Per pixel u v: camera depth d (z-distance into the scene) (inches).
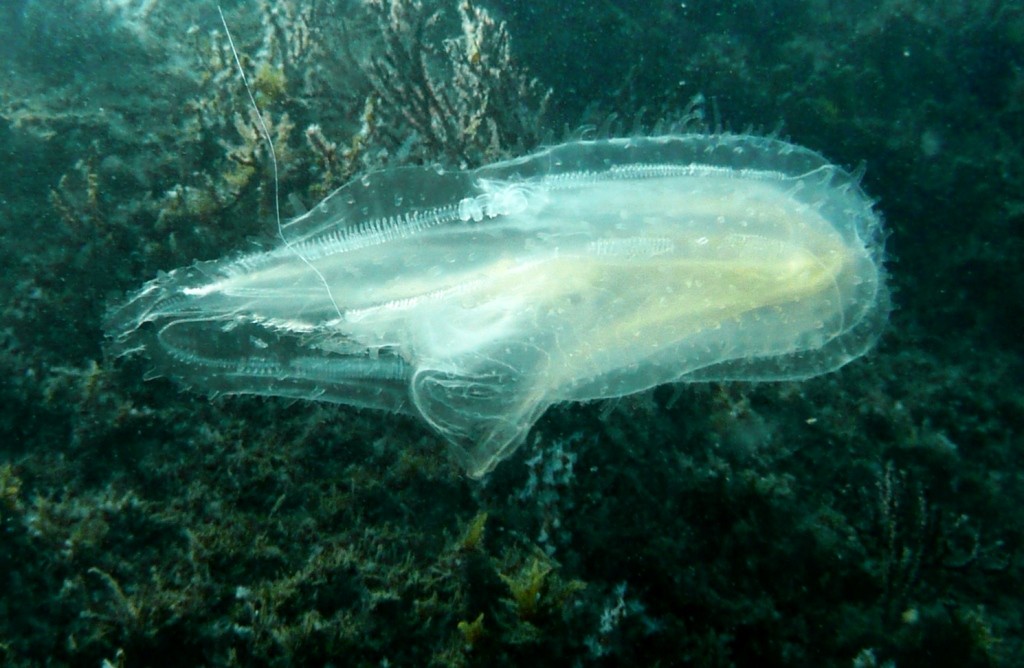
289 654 5.2
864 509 6.3
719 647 5.5
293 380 5.6
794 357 5.7
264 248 5.3
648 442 6.2
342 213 5.2
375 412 5.9
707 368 5.7
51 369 6.0
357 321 5.2
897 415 6.8
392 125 6.6
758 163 5.3
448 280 5.2
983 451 6.8
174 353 5.6
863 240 5.5
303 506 5.7
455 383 5.4
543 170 5.2
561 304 5.2
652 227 5.1
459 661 5.2
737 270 5.1
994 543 6.4
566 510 5.9
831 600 5.8
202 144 6.7
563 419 6.1
